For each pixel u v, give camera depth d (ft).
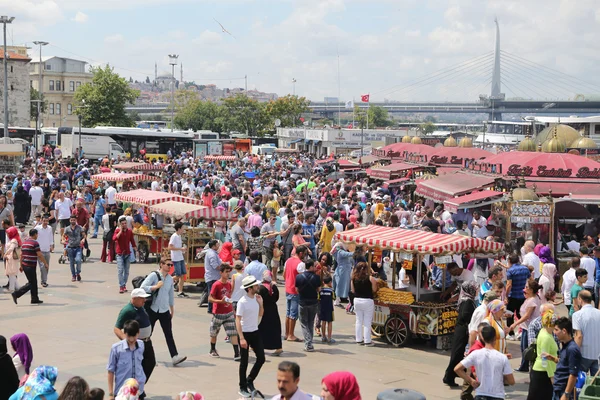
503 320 43.78
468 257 55.01
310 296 47.37
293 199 90.84
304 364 44.29
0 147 149.18
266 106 437.99
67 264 79.71
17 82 333.42
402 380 41.32
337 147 290.97
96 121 366.22
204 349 46.96
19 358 32.40
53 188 117.08
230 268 44.96
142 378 32.60
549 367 34.01
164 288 42.32
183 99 570.46
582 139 151.23
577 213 73.05
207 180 129.49
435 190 89.86
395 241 48.75
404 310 48.78
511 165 91.97
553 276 55.42
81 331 50.55
